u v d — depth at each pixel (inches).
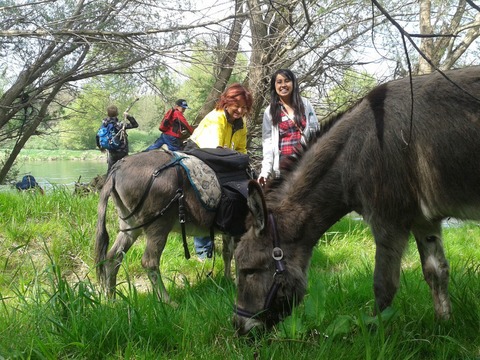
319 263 229.3
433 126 123.3
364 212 131.7
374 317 127.7
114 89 382.0
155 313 143.2
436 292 143.3
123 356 126.3
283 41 315.0
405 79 132.0
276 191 138.6
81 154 1126.4
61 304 140.6
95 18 350.9
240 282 130.7
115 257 186.1
